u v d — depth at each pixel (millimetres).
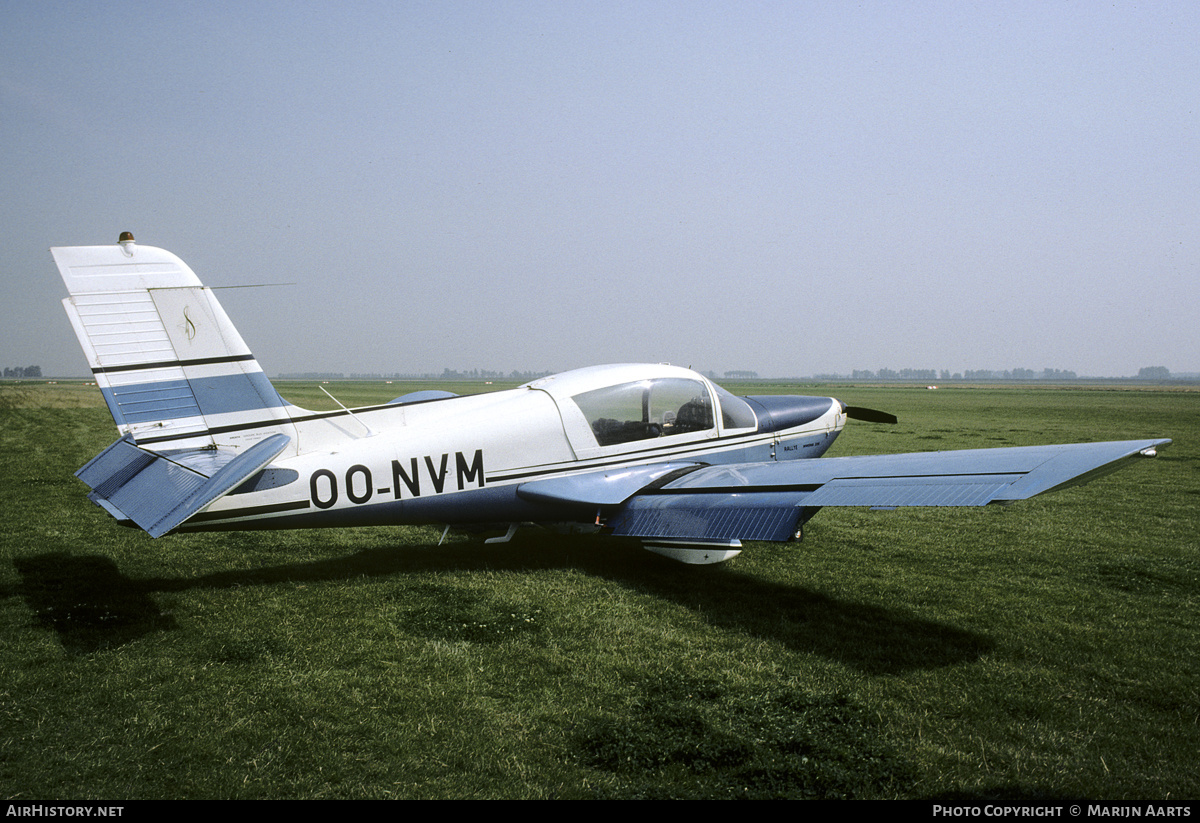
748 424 8203
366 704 3947
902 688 4199
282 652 4684
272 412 6133
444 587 6195
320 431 6285
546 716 3820
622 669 4449
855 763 3354
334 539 8195
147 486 5215
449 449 6492
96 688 4094
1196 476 13758
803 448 8820
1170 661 4664
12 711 3801
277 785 3168
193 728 3658
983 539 8422
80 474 5441
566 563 7148
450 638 4973
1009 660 4660
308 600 5809
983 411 36562
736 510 5750
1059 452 4828
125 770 3270
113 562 7020
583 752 3471
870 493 5062
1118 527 9164
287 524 6051
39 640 4848
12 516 9164
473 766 3340
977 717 3854
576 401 7051
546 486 6770
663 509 6293
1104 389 108562
